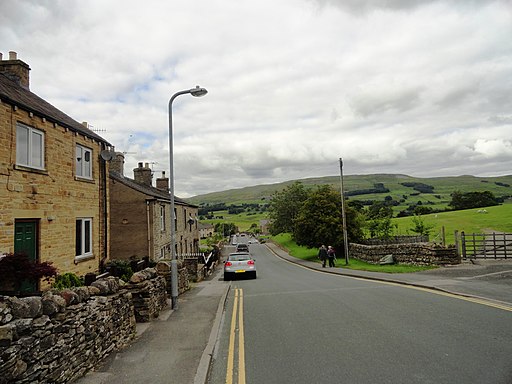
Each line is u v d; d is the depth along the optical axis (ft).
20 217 32.37
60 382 17.13
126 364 21.17
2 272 26.61
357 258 110.32
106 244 49.24
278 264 125.49
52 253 37.01
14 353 14.08
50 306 16.60
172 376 19.35
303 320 30.89
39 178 35.12
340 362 20.29
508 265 57.77
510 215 176.04
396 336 24.35
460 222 167.02
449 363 19.15
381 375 18.11
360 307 34.50
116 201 74.54
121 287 26.11
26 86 45.50
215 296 46.06
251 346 24.54
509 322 26.22
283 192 224.33
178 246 96.99
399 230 159.53
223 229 361.10
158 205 77.30
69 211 40.50
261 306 38.96
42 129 35.86
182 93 39.73
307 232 133.90
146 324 30.83
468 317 28.07
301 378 18.43
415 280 49.32
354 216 131.03
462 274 52.29
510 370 17.84
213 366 21.31
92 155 46.78
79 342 19.03
